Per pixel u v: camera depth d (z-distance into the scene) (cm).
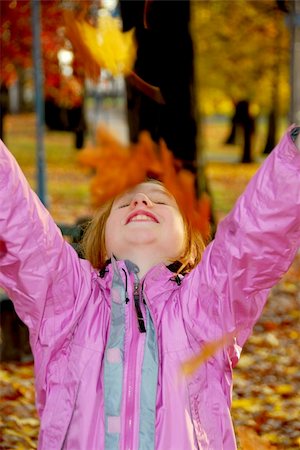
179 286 360
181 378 345
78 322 357
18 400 707
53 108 4878
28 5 2038
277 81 2892
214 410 352
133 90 1031
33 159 3475
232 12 2772
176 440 336
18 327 817
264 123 6669
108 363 344
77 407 343
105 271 368
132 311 353
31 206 341
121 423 338
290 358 862
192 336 353
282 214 328
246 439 621
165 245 366
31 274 345
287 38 2697
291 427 669
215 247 349
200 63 3019
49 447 342
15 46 2139
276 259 337
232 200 2466
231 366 364
